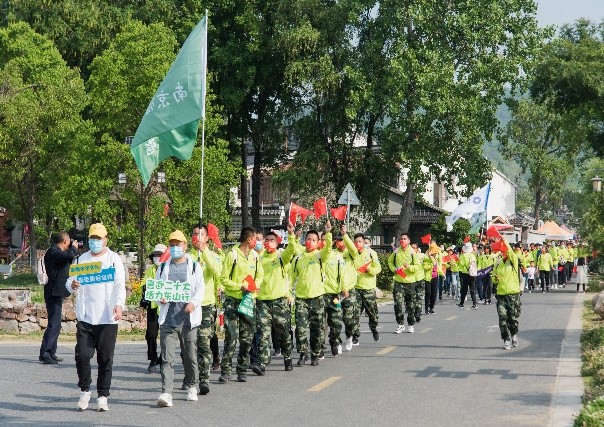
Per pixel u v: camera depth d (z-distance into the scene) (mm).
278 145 54812
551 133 59344
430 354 17641
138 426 10438
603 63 49469
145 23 52469
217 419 10883
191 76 14586
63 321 22297
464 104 43719
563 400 12125
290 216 15289
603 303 25500
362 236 19922
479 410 11453
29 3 52375
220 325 19688
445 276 42469
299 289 16109
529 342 19781
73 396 12648
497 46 45875
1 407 11680
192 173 42219
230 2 52219
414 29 46781
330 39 48156
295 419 10859
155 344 15273
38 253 54500
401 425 10469
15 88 46375
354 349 18609
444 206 75125
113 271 11500
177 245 11914
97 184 41031
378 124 52062
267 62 52125
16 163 48875
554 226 70812
